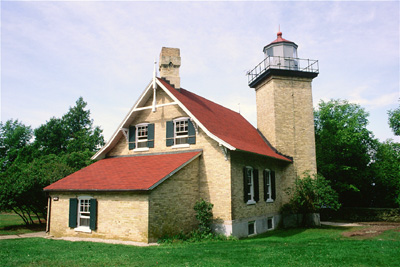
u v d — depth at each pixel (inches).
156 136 736.3
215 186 629.3
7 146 2171.5
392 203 1267.2
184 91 829.2
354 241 529.0
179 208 585.6
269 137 914.7
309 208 812.0
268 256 396.8
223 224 605.0
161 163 633.0
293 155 884.6
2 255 402.6
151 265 346.3
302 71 923.4
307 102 933.8
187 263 354.6
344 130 1195.3
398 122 1201.4
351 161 1242.0
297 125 908.0
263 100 964.0
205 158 653.9
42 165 949.8
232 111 1069.8
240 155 666.2
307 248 456.4
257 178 730.2
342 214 1144.2
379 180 1250.0
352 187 1169.4
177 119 710.5
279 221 828.6
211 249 451.5
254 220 693.9
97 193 581.3
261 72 975.0
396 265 349.1
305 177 845.2
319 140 1304.1
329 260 374.0
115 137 778.8
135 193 532.4
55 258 382.0
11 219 1048.8
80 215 607.8
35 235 680.4
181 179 599.5
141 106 770.8
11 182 793.6
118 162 725.3
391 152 1272.1
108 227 555.8
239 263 356.5
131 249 448.1
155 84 722.8
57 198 645.3
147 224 510.3
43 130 2011.6
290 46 977.5
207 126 662.5
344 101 1288.1
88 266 340.8
